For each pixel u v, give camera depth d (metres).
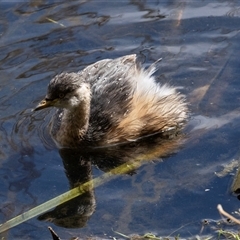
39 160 17.48
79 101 17.86
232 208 15.12
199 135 18.03
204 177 16.30
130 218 15.03
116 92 18.59
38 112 19.27
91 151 18.23
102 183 16.42
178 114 18.97
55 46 21.66
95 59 21.03
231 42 21.44
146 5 23.25
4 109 19.30
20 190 16.25
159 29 22.17
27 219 15.23
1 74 20.55
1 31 22.25
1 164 17.25
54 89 17.80
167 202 15.48
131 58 19.52
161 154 17.59
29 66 20.86
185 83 20.03
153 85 19.48
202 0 23.31
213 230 14.45
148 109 18.81
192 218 14.90
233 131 17.95
